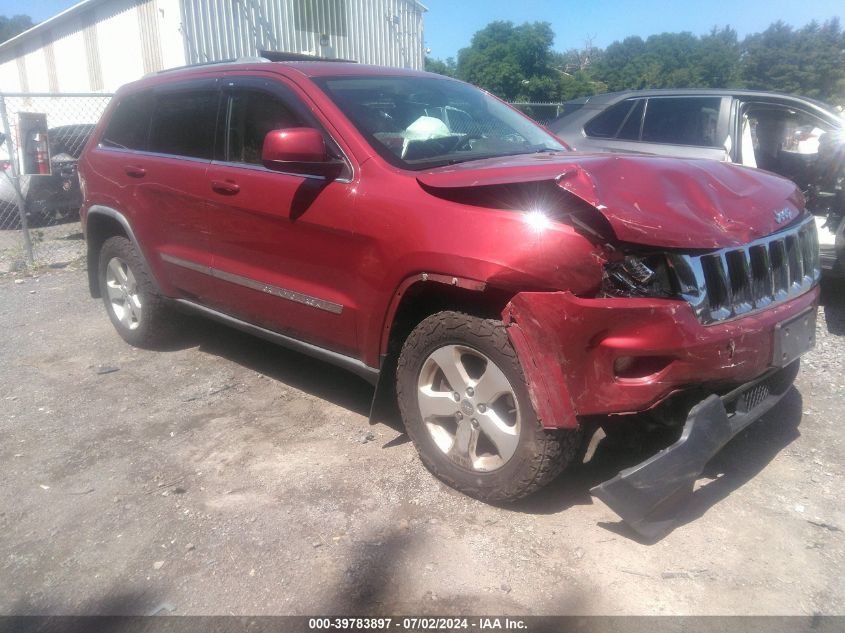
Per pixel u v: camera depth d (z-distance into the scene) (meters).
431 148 3.54
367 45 19.06
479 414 2.97
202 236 4.16
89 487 3.33
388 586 2.60
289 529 2.95
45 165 10.80
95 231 5.20
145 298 4.86
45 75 21.56
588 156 3.16
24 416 4.12
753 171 3.45
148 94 4.69
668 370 2.60
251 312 4.00
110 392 4.43
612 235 2.58
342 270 3.37
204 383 4.52
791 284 3.16
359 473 3.37
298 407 4.13
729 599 2.50
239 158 3.93
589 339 2.60
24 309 6.45
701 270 2.65
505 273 2.68
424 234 2.94
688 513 3.00
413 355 3.16
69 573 2.73
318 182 3.43
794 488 3.18
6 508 3.19
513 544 2.81
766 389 3.25
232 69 4.11
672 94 6.30
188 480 3.36
